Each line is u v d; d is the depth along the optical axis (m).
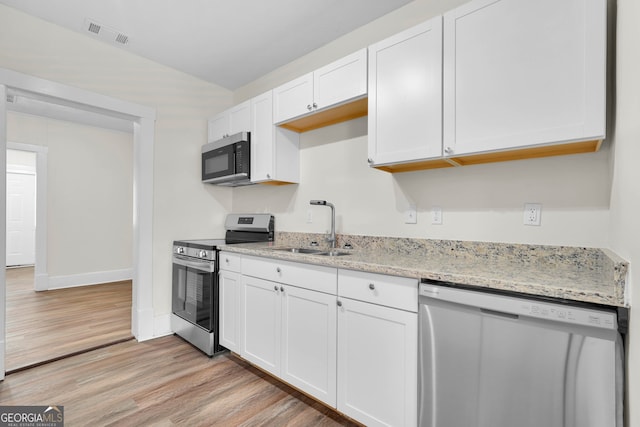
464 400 1.14
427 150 1.54
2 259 2.00
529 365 1.02
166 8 2.10
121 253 4.96
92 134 4.70
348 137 2.31
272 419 1.62
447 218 1.81
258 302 2.04
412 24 2.02
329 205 2.21
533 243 1.52
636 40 0.82
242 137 2.63
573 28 1.17
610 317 0.88
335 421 1.61
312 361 1.69
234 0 2.03
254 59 2.76
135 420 1.60
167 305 2.85
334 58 2.47
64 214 4.45
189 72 3.00
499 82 1.33
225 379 2.03
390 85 1.69
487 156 1.53
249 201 3.16
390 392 1.36
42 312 3.34
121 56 2.60
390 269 1.36
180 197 2.96
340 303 1.56
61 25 2.28
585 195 1.40
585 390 0.93
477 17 1.40
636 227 0.81
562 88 1.19
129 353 2.41
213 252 2.37
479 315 1.12
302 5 2.07
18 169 6.14
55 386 1.92
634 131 0.84
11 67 2.08
